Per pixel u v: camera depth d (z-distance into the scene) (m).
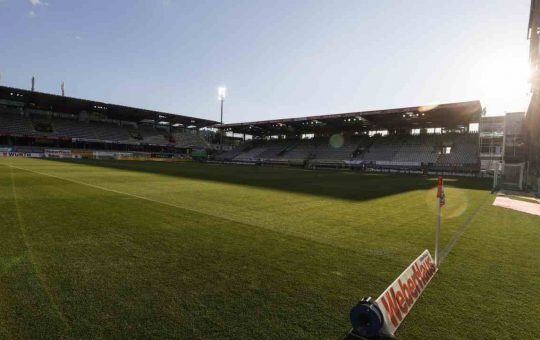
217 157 64.00
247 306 3.28
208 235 6.02
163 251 4.98
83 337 2.65
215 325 2.90
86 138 54.22
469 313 3.25
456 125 44.50
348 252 5.22
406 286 3.45
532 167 24.48
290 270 4.33
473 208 10.64
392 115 39.97
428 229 7.16
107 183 14.57
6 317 2.92
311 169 42.66
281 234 6.28
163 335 2.72
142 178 18.00
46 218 6.95
